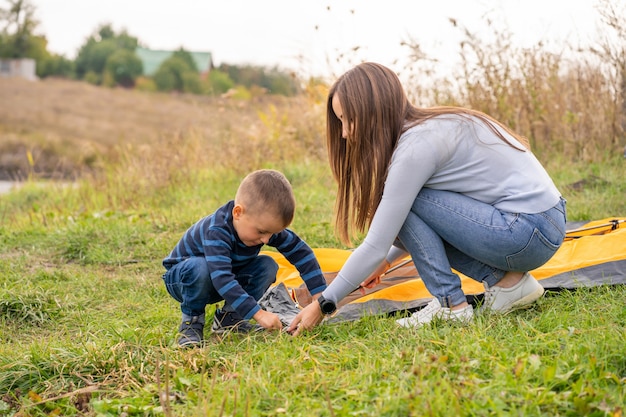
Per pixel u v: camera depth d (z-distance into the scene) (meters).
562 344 2.63
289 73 8.59
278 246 3.26
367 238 3.00
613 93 7.12
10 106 35.41
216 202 6.77
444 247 3.18
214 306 3.68
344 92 3.03
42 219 6.75
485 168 3.04
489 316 3.06
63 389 2.75
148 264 4.86
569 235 4.30
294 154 8.55
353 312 3.42
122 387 2.71
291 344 2.88
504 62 7.41
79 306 4.01
